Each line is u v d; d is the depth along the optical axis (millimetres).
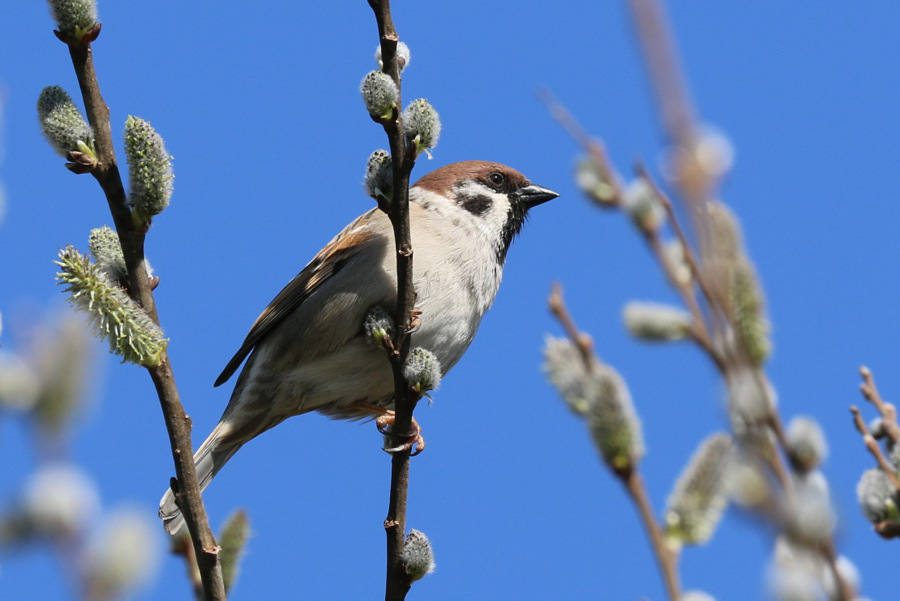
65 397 2510
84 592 2371
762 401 2951
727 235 3107
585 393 2984
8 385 2492
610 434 2910
